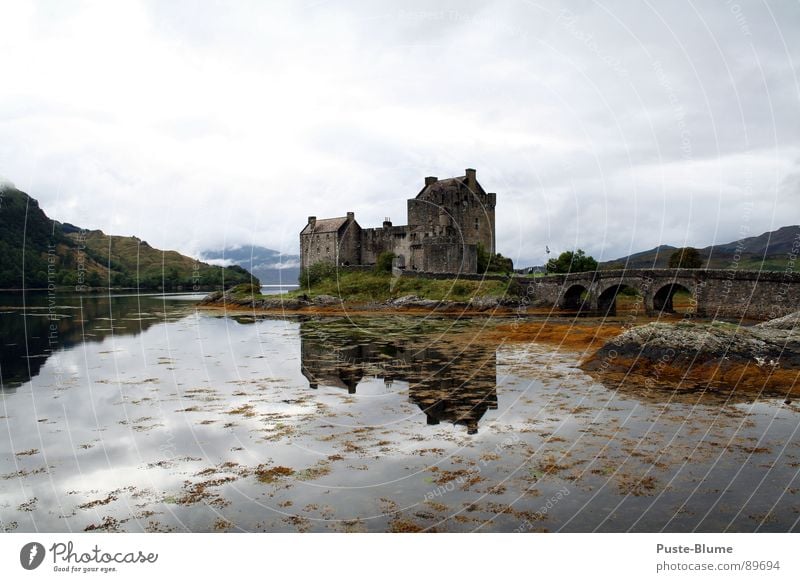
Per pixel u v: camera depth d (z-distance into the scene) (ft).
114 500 44.91
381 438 60.18
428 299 241.96
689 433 59.62
